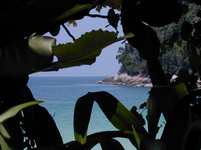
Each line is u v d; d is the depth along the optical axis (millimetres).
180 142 1517
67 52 1299
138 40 1788
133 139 1492
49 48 1309
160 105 1625
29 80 1428
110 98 1506
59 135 1463
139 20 1809
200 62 2264
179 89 1637
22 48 1324
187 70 2238
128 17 1815
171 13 1802
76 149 1450
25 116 1453
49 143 1449
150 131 1576
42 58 1310
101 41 1285
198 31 2486
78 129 1475
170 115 1572
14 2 1316
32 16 1313
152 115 1614
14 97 1427
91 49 1298
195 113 1718
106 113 1498
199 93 1683
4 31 1323
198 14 2494
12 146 1294
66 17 1353
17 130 1417
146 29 1803
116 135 1486
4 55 1329
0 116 1227
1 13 1303
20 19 1313
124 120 1499
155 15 1808
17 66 1329
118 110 1498
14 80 1380
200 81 2213
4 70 1342
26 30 1337
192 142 1512
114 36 1281
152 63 1762
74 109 1501
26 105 1246
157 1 1800
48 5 1299
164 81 1719
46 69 1364
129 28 1808
